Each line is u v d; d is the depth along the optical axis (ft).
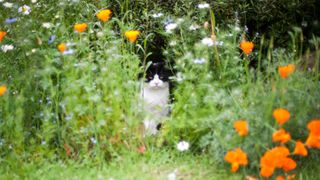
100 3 12.67
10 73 11.53
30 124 10.84
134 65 11.29
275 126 9.73
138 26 12.51
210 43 11.05
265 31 12.78
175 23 11.67
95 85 11.23
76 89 10.59
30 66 11.27
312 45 12.74
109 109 10.52
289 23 12.62
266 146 9.82
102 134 10.59
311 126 9.34
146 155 10.49
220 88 10.85
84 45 11.46
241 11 12.45
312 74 10.65
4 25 12.31
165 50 11.83
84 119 10.64
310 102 10.16
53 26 11.92
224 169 10.15
